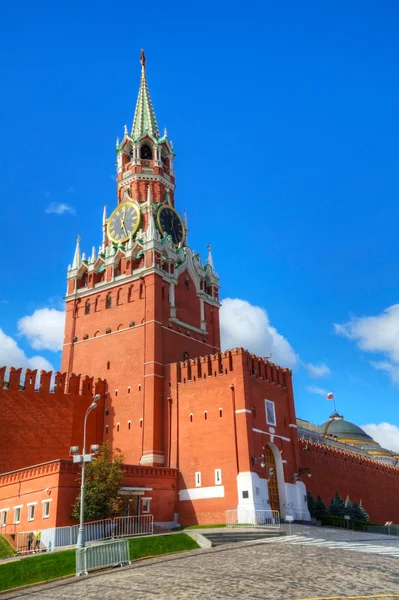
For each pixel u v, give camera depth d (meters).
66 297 86.56
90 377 76.69
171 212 91.06
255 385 67.44
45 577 35.62
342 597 23.53
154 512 61.12
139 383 73.50
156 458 67.62
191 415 67.94
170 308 79.50
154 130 98.62
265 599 23.64
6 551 49.59
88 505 51.78
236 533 47.66
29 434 68.19
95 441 73.50
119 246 84.94
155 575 31.70
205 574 30.67
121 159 95.81
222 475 62.44
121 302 80.56
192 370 70.38
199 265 90.50
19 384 69.56
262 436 65.19
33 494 54.47
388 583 26.48
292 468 68.69
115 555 37.41
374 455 134.25
